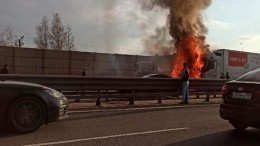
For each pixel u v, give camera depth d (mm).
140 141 7457
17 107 7723
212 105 14773
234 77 34312
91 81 13711
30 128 7855
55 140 7309
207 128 9148
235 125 9039
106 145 7020
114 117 10570
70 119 9977
